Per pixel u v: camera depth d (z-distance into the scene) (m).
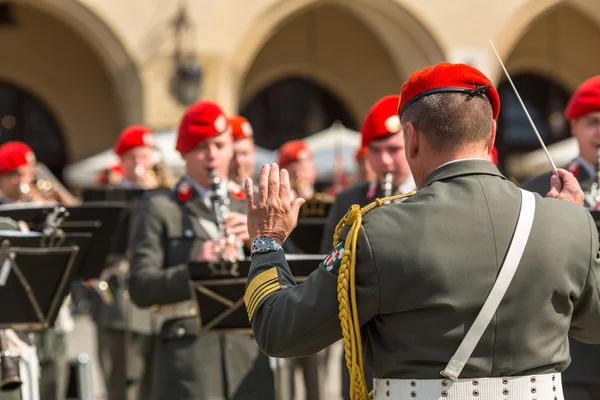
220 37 39.47
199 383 13.48
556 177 9.10
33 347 14.89
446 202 7.11
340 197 14.41
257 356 13.81
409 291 6.97
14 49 46.22
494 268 6.96
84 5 38.09
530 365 6.98
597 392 12.70
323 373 20.89
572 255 7.16
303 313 7.17
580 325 7.43
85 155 47.22
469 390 6.93
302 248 16.25
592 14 45.41
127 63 38.97
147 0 38.91
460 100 7.25
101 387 24.78
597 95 13.27
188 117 14.07
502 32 42.81
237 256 13.37
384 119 13.70
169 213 13.98
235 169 17.05
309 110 50.25
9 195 21.19
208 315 12.73
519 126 52.25
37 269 12.96
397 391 7.08
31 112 47.28
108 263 20.02
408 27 42.38
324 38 49.66
